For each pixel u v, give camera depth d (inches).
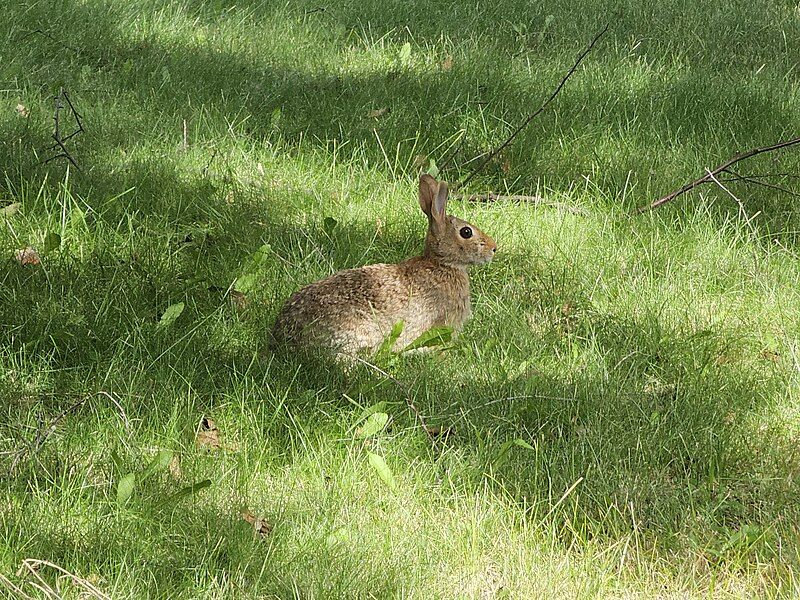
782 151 428.8
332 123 437.1
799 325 327.9
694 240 370.3
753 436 280.7
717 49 546.6
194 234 357.1
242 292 325.7
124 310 308.5
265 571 225.6
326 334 296.5
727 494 261.0
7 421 265.9
